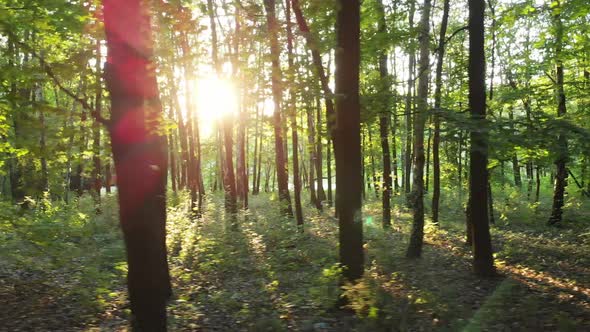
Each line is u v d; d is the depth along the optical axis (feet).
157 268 18.79
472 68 36.11
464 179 84.28
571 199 64.49
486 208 36.27
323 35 35.27
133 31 18.29
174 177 85.71
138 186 18.34
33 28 29.55
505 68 65.51
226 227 53.52
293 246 47.60
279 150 65.41
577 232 53.88
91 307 28.17
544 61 51.85
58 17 27.71
